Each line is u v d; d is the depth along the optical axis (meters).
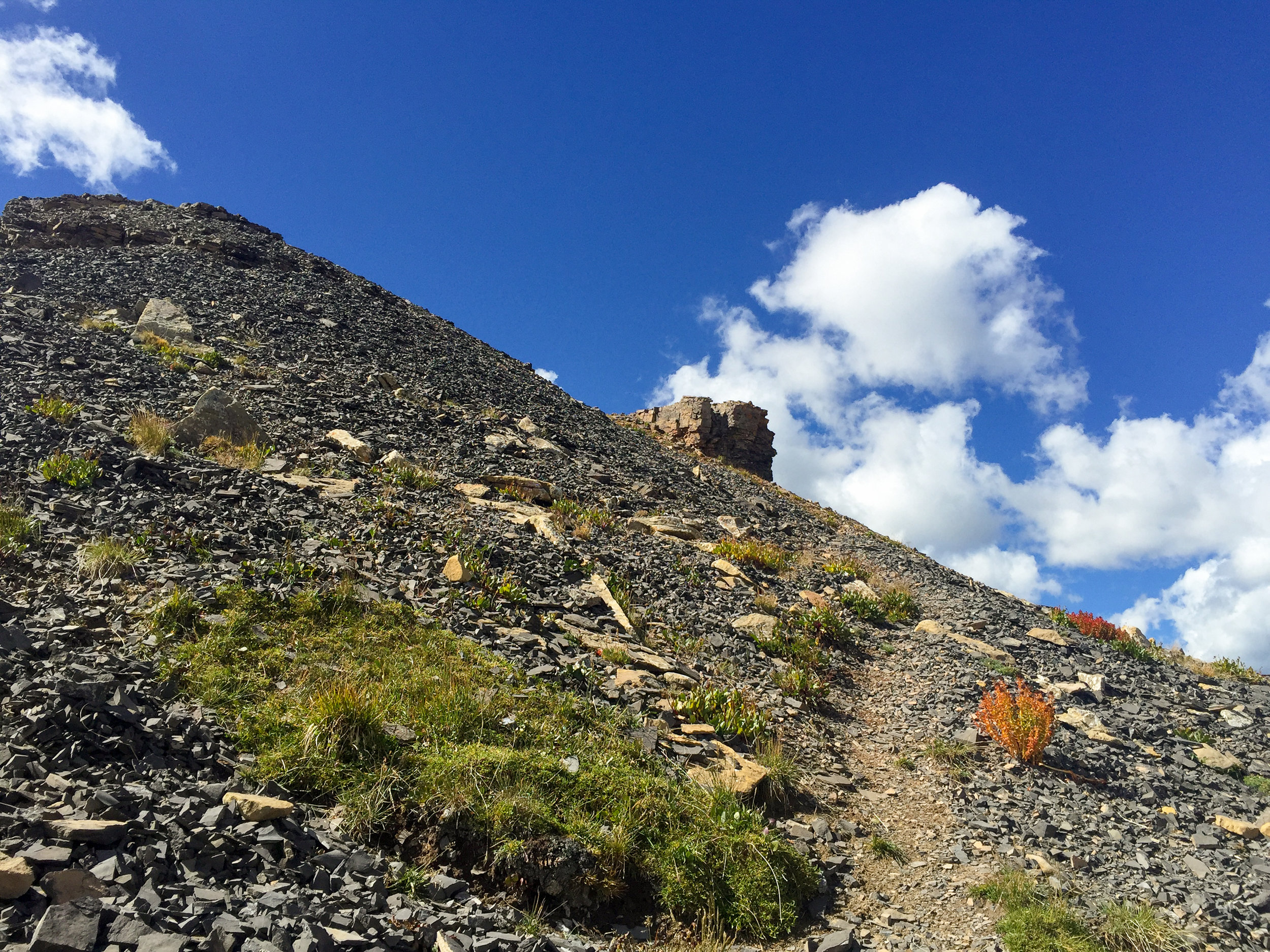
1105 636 20.94
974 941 7.13
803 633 16.08
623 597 14.43
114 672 7.30
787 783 9.63
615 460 30.02
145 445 13.95
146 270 31.47
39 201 38.91
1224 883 8.68
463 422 25.59
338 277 43.22
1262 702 17.14
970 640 17.88
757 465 57.41
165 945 4.25
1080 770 11.76
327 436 18.73
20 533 9.42
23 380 15.52
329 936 4.89
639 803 7.38
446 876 6.14
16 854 4.61
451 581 12.29
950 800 10.16
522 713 8.73
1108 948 7.09
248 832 5.75
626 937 6.23
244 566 10.23
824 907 7.41
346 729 7.25
